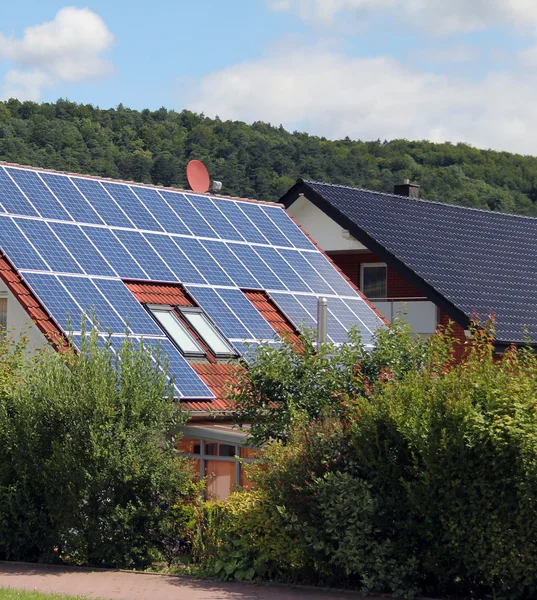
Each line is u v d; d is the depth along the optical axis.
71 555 39.47
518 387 32.06
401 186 94.94
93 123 183.50
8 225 51.50
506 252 83.12
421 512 32.34
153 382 40.09
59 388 39.12
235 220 66.44
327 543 34.50
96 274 52.09
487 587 32.69
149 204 61.84
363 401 34.47
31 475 39.38
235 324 55.25
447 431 31.70
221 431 46.31
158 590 34.12
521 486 30.12
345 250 79.19
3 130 172.88
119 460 38.06
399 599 32.78
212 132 190.12
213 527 38.97
